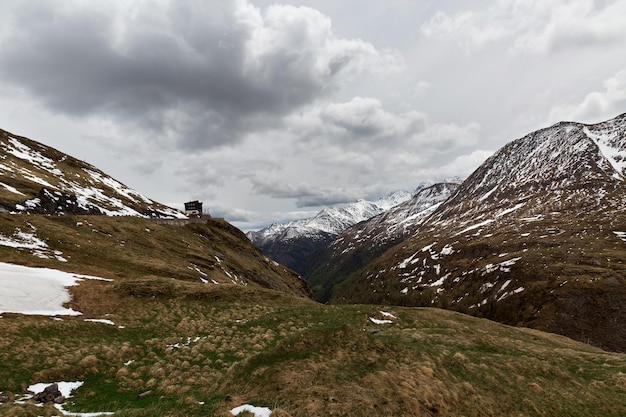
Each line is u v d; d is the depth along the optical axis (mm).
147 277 59406
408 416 18906
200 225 142625
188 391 22609
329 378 21188
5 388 21344
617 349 114812
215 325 40906
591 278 143750
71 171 159625
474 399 22359
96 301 44312
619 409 24891
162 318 41688
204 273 90312
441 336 39625
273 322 43125
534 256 183375
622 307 126938
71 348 29156
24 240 63812
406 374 22953
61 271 53531
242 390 20547
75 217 88500
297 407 18188
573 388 27375
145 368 26656
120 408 19734
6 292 39875
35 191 100062
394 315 51250
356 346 25812
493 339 40562
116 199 147875
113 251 75875
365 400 19219
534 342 49062
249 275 125625
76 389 22719
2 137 152375
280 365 22500
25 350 27094
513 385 25688
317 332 27000
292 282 180500
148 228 106625
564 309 135000
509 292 169000
